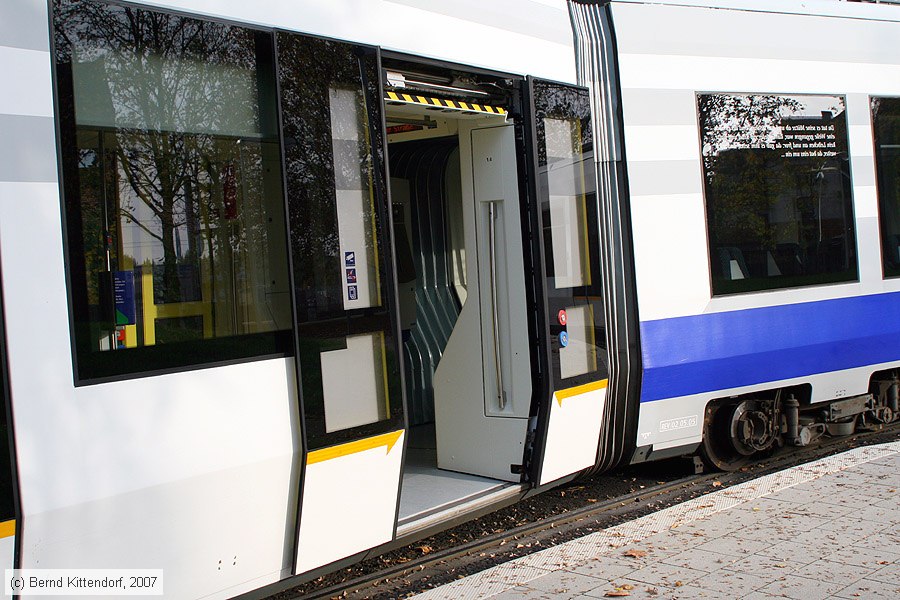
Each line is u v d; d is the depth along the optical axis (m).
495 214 6.02
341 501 4.46
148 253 3.81
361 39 4.75
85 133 3.63
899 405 8.52
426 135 6.41
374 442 4.58
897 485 6.26
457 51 5.34
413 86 5.14
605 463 6.41
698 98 6.85
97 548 3.55
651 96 6.60
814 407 7.75
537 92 5.81
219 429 3.96
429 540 5.87
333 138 4.52
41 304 3.42
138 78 3.82
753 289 7.04
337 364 4.43
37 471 3.36
